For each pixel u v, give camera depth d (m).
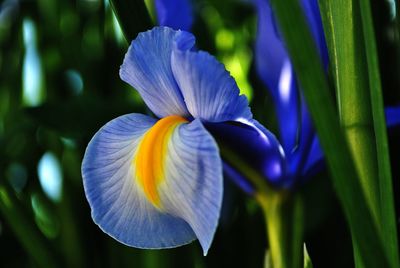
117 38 0.67
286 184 0.47
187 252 0.60
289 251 0.47
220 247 0.56
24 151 0.69
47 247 0.55
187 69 0.39
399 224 0.49
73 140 0.62
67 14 0.73
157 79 0.41
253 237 0.58
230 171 0.47
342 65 0.41
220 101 0.39
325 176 0.58
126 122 0.43
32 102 0.73
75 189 0.64
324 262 0.58
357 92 0.41
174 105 0.41
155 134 0.41
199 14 0.69
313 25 0.48
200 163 0.38
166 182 0.40
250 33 0.75
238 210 0.58
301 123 0.50
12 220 0.55
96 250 0.64
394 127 0.51
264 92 0.61
